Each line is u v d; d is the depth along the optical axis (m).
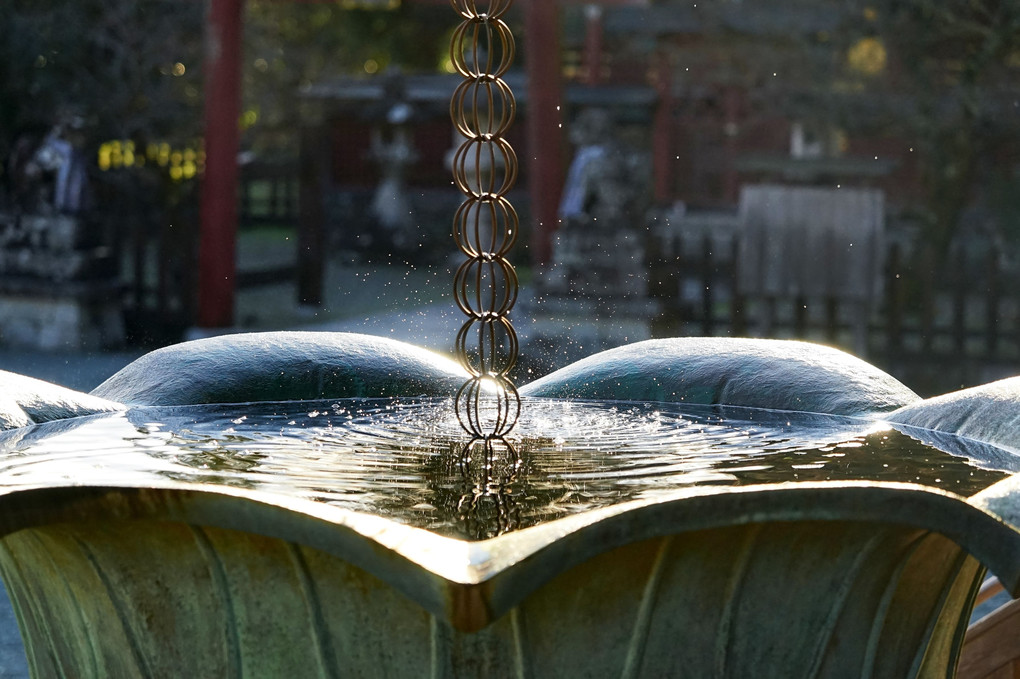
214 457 2.31
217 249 11.41
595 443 2.50
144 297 12.32
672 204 18.45
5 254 11.28
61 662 1.86
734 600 1.60
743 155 13.48
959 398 2.63
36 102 12.76
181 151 13.99
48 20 12.73
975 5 11.96
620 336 10.27
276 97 19.06
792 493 1.49
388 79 20.36
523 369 9.43
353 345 3.24
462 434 2.60
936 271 13.09
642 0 12.35
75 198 11.41
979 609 4.73
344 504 1.92
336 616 1.55
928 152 13.14
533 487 2.06
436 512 1.85
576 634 1.54
